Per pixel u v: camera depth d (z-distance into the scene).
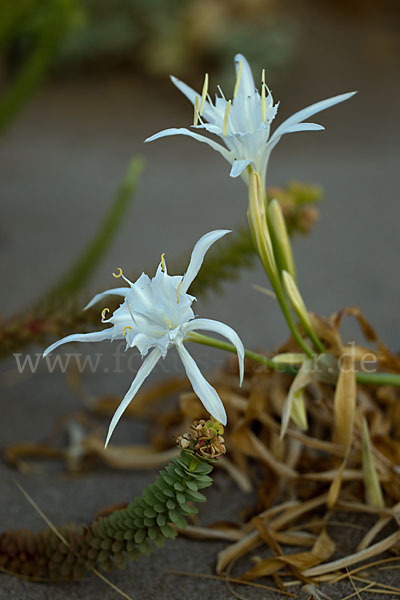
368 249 1.92
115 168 2.79
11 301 1.58
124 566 0.86
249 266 1.06
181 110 3.54
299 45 4.11
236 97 0.83
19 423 1.15
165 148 3.07
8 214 2.23
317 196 1.06
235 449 1.01
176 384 1.14
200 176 2.66
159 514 0.83
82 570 0.88
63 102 3.60
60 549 0.87
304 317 0.87
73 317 0.99
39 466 1.07
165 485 0.82
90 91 3.71
